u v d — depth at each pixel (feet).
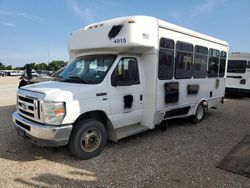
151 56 18.20
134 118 18.22
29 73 31.45
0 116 26.55
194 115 24.61
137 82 18.15
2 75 186.91
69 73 18.02
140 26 16.75
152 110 18.62
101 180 12.90
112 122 16.57
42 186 12.21
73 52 20.45
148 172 13.88
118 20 17.08
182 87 21.98
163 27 18.89
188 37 22.17
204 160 15.72
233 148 18.03
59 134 13.82
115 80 16.55
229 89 47.52
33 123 14.39
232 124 25.45
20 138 18.93
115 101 16.57
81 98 14.62
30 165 14.47
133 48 17.08
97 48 17.97
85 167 14.37
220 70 29.09
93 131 15.67
